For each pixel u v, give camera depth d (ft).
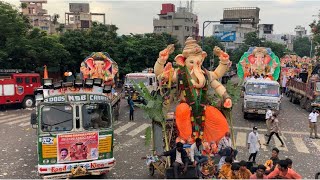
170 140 37.11
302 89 99.35
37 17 260.62
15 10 101.71
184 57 36.22
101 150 36.68
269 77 86.79
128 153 48.47
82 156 35.70
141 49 141.18
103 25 148.56
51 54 107.55
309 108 90.84
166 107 36.29
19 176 38.17
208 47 177.06
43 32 110.93
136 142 55.01
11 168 41.01
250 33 251.80
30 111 85.56
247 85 78.43
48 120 34.65
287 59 196.54
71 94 35.63
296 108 99.19
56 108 35.04
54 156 34.65
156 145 37.93
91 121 36.27
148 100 36.65
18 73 89.81
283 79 141.90
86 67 83.51
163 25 265.75
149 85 93.61
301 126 70.69
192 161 33.09
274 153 32.45
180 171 31.78
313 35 145.07
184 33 263.29
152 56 142.82
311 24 136.26
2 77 85.97
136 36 167.63
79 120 35.63
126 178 38.24
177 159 32.09
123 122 72.33
